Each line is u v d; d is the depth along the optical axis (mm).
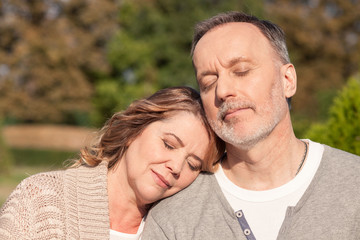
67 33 33656
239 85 2404
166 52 30188
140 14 30719
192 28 2799
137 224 2844
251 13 2779
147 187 2637
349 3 32781
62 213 2561
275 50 2523
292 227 2270
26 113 33406
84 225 2586
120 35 28594
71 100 33156
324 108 14852
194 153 2641
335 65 32438
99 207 2658
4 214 2555
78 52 32594
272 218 2385
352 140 3420
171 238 2479
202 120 2652
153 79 29453
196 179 2740
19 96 32906
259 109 2395
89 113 33781
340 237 2182
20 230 2457
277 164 2469
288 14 31281
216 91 2449
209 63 2482
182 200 2645
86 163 2914
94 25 34031
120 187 2789
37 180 2666
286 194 2404
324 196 2314
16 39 33500
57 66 32562
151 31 30578
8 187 13156
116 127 2830
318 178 2391
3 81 32719
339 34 33125
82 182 2750
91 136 3045
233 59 2398
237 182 2586
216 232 2412
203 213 2512
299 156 2514
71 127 35625
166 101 2699
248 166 2506
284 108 2477
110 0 33938
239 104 2381
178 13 30281
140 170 2648
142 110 2723
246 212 2443
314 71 31609
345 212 2232
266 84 2420
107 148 2857
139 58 28391
